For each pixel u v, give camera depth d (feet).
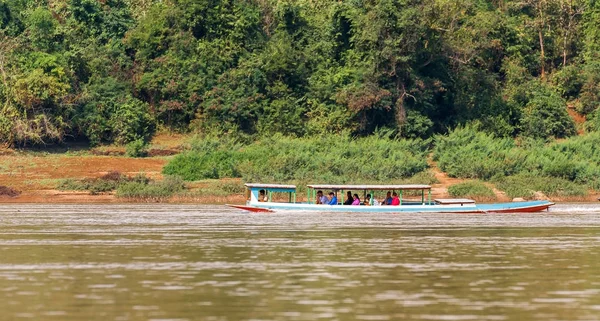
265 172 578.66
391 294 211.20
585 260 270.46
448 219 424.46
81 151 630.74
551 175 595.88
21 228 368.48
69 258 273.75
